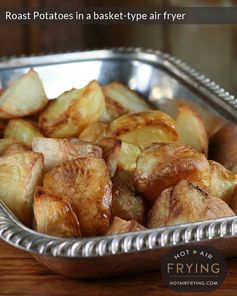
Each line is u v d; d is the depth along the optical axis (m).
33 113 0.68
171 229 0.47
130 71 0.77
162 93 0.74
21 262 0.52
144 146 0.62
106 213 0.50
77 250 0.45
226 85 1.20
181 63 0.75
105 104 0.69
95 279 0.50
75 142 0.57
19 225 0.48
